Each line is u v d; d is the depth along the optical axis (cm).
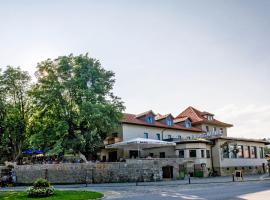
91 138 3775
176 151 4631
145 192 2312
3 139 4403
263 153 5991
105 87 4209
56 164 3541
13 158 4534
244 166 5356
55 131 3788
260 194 1909
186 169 4312
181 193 2156
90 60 4162
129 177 3491
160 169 3625
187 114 6462
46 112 4034
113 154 4938
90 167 3497
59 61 4053
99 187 2883
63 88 3922
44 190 2084
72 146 3772
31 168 3572
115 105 4109
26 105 4562
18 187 3131
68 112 3947
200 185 2916
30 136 4228
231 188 2444
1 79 4409
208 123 6203
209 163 4828
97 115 3606
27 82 4594
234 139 5159
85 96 3912
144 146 4116
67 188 2833
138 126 4988
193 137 5266
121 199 1889
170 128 5425
